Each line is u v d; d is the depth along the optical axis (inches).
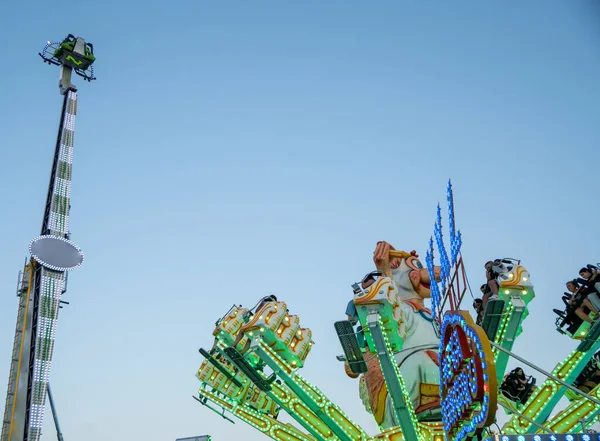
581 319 1237.1
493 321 1192.2
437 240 1192.8
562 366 1217.4
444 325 882.8
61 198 2554.1
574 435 658.2
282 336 1325.0
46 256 2311.8
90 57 2992.1
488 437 664.4
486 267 1266.0
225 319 1510.8
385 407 1379.2
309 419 1353.3
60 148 2687.0
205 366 1592.0
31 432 2022.6
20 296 2338.8
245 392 1567.4
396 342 1241.4
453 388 834.2
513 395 1489.9
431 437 1259.8
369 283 1336.1
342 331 1208.2
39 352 2154.3
